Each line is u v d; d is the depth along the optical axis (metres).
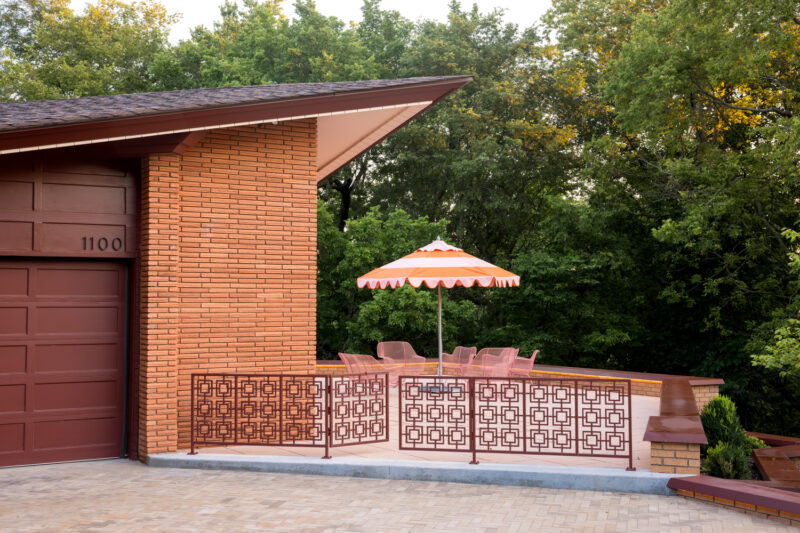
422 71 27.28
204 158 9.54
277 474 8.54
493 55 28.16
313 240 10.30
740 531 6.25
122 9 36.00
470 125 26.17
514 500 7.34
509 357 14.88
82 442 9.22
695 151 23.05
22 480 8.19
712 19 18.80
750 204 21.33
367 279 13.81
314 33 27.41
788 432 26.22
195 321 9.42
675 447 7.83
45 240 8.80
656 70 19.17
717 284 22.88
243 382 8.95
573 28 26.50
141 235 9.28
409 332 23.59
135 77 32.56
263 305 9.89
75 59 31.75
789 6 17.45
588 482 7.80
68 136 8.16
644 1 24.50
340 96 10.01
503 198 27.20
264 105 9.41
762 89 21.72
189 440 9.40
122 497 7.45
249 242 9.82
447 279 13.12
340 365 18.12
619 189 24.95
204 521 6.57
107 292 9.40
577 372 16.84
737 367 24.08
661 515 6.77
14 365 8.84
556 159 27.88
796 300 20.50
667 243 24.28
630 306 27.09
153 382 9.04
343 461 8.59
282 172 10.10
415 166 28.09
